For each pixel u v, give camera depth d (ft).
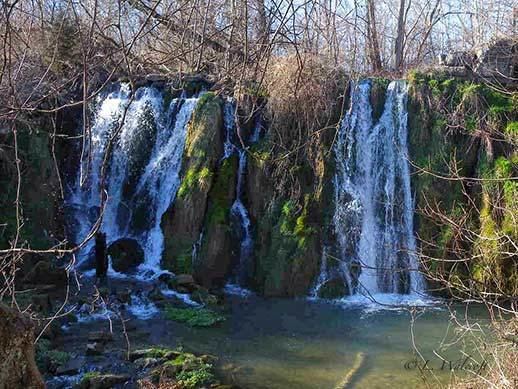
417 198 48.39
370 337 35.86
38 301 36.19
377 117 51.19
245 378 29.68
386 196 49.21
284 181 48.03
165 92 54.70
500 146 47.01
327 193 48.16
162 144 53.57
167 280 45.01
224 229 47.14
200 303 41.68
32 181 44.50
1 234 40.98
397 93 51.13
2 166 42.52
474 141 47.78
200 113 50.26
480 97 48.60
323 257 46.19
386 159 50.14
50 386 27.73
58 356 30.35
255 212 48.70
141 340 34.04
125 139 53.78
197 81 54.29
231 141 51.01
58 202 48.01
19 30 15.88
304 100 46.70
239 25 15.44
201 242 47.26
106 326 35.81
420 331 36.76
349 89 50.42
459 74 50.83
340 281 45.55
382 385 28.86
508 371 21.63
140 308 39.65
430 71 51.67
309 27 18.90
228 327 37.47
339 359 32.40
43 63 17.83
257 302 43.65
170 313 38.63
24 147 44.09
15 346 12.03
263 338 35.60
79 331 34.78
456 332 35.01
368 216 48.98
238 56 17.02
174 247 47.65
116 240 49.26
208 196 48.47
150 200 51.60
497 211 43.39
